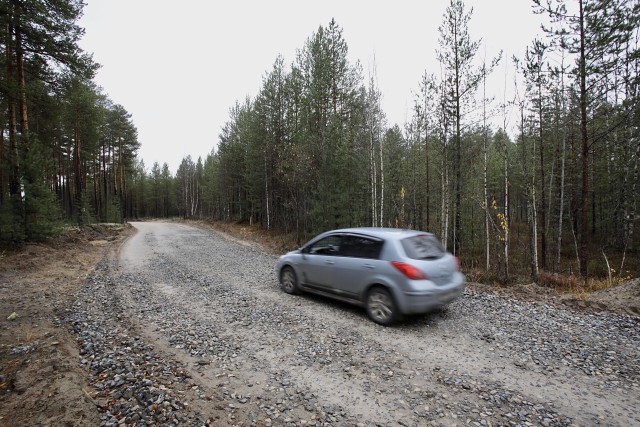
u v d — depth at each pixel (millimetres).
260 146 26484
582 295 7242
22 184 13203
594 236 25906
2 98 14039
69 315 6000
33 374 3748
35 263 10859
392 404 3227
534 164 20641
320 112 20000
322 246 6789
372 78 17750
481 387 3514
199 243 20375
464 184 18844
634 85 14680
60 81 15586
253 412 3092
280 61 25234
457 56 16672
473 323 5473
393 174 24875
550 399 3279
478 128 17203
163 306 6582
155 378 3682
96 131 29812
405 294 5102
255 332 5148
